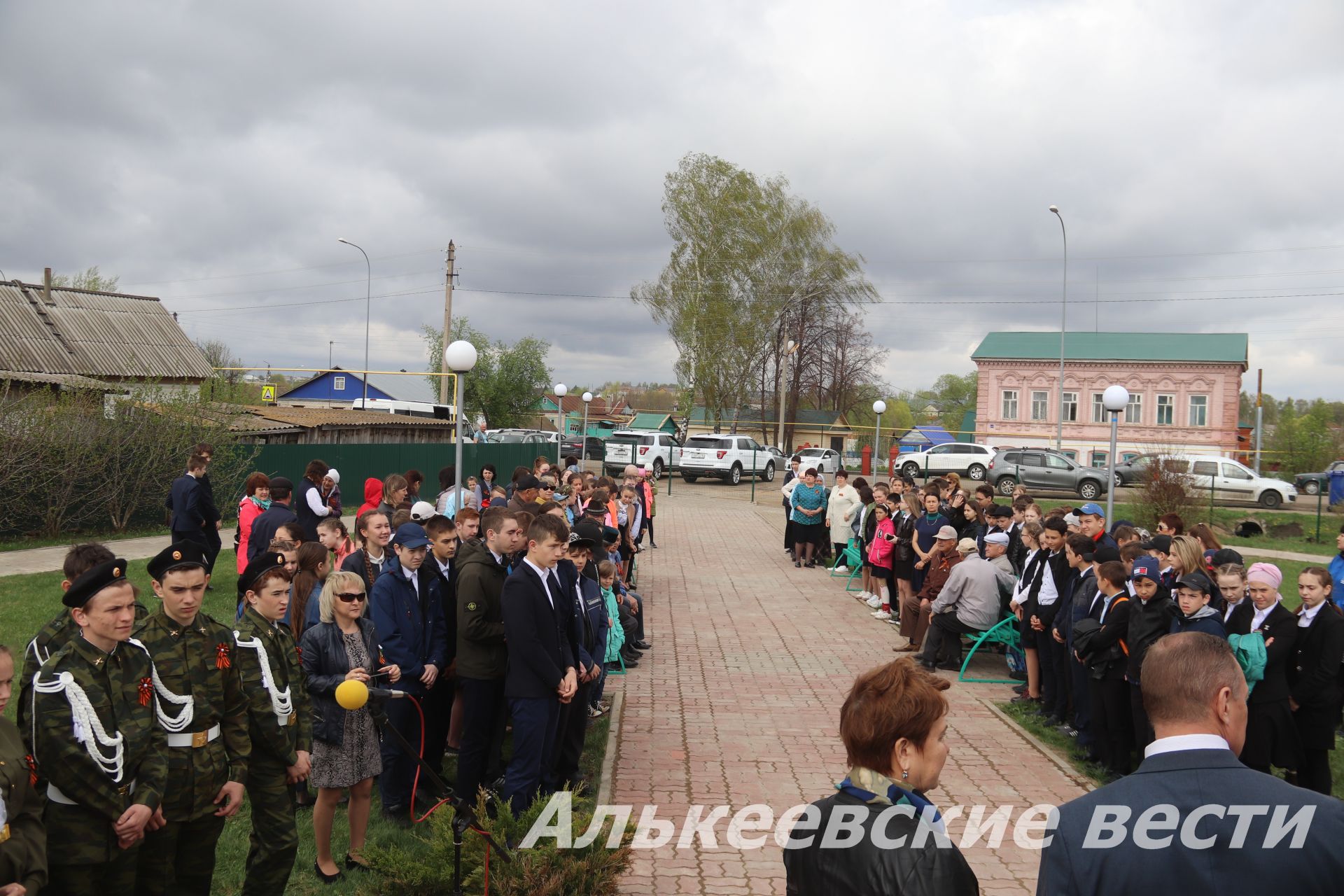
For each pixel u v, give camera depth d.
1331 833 2.05
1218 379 52.62
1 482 16.88
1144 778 2.22
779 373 53.38
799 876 2.36
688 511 28.78
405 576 6.03
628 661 10.12
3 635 9.66
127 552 16.33
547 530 5.48
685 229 47.81
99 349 29.11
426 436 33.81
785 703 8.71
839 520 16.59
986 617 9.85
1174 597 6.89
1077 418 54.50
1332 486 31.56
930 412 116.00
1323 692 5.96
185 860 4.07
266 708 4.23
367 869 5.08
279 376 63.69
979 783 6.76
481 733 5.83
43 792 3.52
